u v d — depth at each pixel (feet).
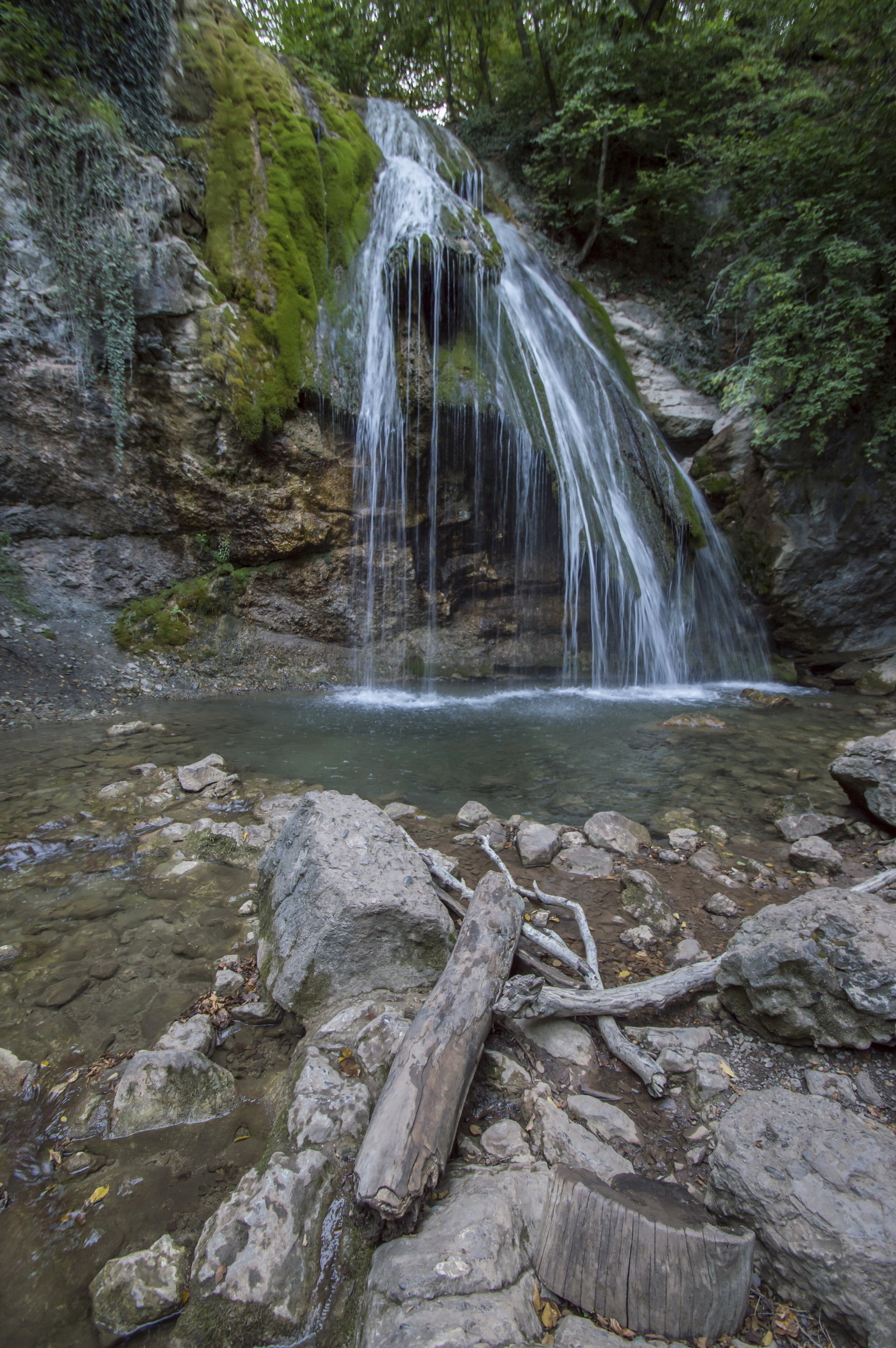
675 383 44.39
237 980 9.11
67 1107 7.15
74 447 25.26
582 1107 7.00
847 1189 5.58
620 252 47.83
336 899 8.54
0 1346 5.03
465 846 13.58
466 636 33.47
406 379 29.48
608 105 41.09
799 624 37.11
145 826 14.17
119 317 24.14
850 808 16.33
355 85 49.03
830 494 35.29
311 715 24.04
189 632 27.78
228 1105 7.23
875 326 30.91
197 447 26.32
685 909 11.39
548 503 32.91
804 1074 7.48
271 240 26.84
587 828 14.21
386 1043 7.36
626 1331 5.10
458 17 47.75
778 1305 5.30
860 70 35.32
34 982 9.16
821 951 7.81
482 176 41.16
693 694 31.50
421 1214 5.75
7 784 16.35
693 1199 5.99
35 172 23.18
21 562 25.76
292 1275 5.34
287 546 28.40
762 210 36.17
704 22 42.55
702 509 38.99
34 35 22.63
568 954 9.08
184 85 25.94
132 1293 5.24
